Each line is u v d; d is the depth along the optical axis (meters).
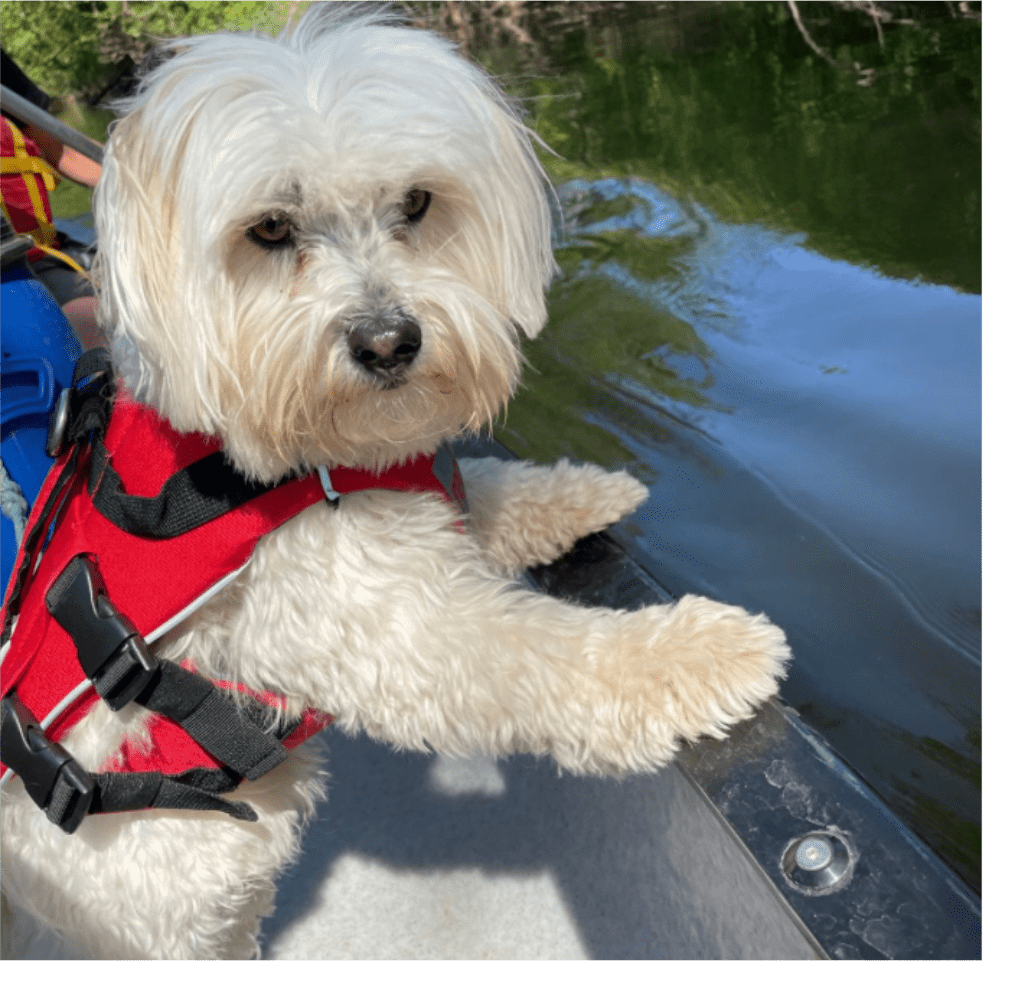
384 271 0.41
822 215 0.79
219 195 0.39
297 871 0.58
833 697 0.43
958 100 0.93
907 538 0.50
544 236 0.48
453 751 0.44
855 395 0.60
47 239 0.64
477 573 0.47
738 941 0.39
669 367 0.66
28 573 0.42
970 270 0.68
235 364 0.41
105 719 0.42
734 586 0.49
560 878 0.53
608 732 0.42
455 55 0.45
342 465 0.44
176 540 0.41
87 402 0.43
